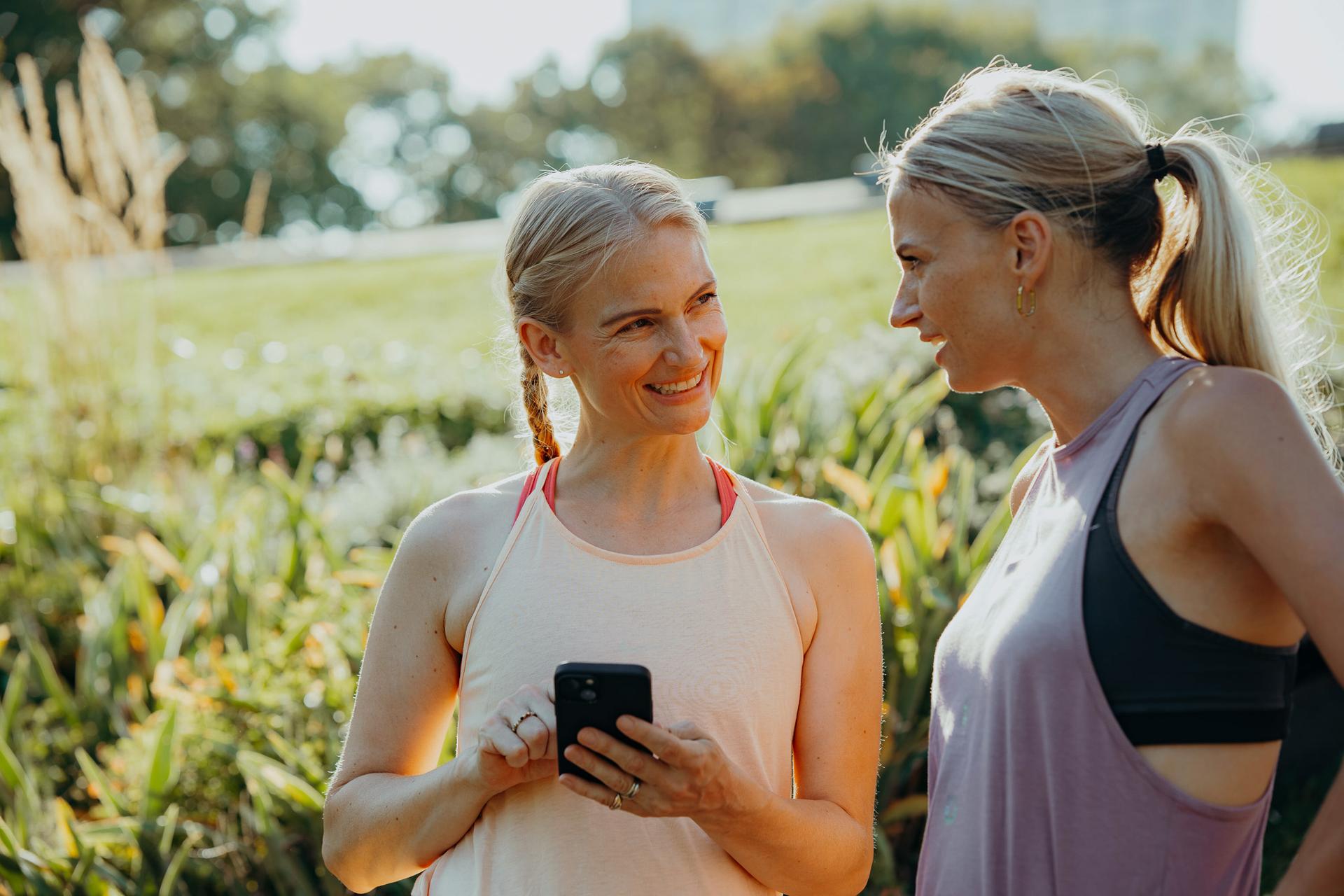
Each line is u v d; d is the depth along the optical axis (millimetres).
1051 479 1516
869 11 42719
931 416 5031
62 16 28422
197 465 6453
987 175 1431
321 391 7598
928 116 1561
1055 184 1416
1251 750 1327
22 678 3965
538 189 1583
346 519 5020
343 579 3576
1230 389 1296
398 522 5062
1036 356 1476
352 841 1598
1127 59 48469
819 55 42156
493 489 1676
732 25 53438
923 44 42062
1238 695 1317
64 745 3906
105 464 6059
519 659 1524
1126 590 1338
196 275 16094
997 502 4402
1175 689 1319
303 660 3367
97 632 4160
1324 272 8141
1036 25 44844
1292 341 1544
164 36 32656
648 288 1479
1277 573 1243
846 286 10320
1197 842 1320
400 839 1562
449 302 12773
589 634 1521
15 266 11883
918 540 3262
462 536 1622
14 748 3781
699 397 1540
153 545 4305
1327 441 1642
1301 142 12500
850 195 17203
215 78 34094
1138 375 1420
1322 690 3588
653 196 1513
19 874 2824
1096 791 1353
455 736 2746
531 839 1506
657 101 43406
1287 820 3465
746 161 42531
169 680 3516
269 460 6887
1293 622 1362
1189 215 1462
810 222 14867
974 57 42438
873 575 1646
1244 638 1321
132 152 6168
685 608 1535
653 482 1615
